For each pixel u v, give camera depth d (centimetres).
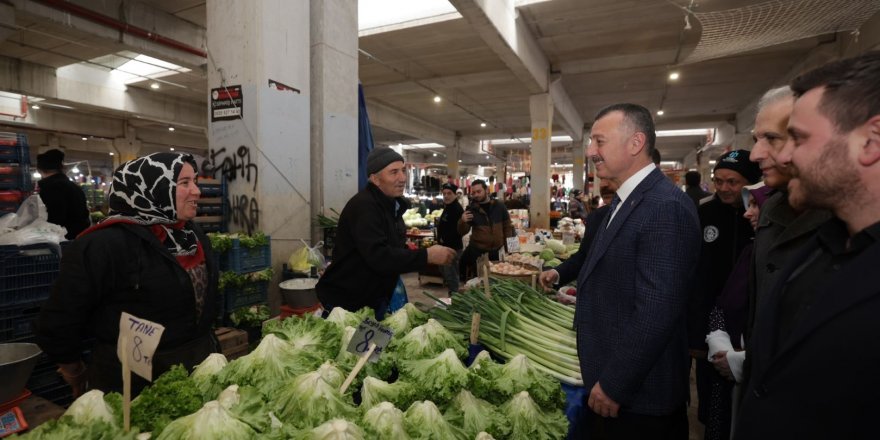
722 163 225
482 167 3444
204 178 347
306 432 92
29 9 582
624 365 134
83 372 166
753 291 125
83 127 1591
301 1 378
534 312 216
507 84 1198
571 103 1434
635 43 915
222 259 327
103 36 670
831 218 85
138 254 153
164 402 100
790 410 77
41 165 463
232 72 355
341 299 234
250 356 120
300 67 378
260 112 345
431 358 137
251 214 355
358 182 459
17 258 221
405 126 1670
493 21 636
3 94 1312
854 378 70
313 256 361
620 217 150
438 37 862
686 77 1128
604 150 153
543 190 1089
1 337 219
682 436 159
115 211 159
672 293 133
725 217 234
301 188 380
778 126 111
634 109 151
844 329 71
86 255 145
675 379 151
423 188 1962
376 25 831
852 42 711
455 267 636
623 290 147
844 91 72
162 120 1375
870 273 71
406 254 215
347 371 128
